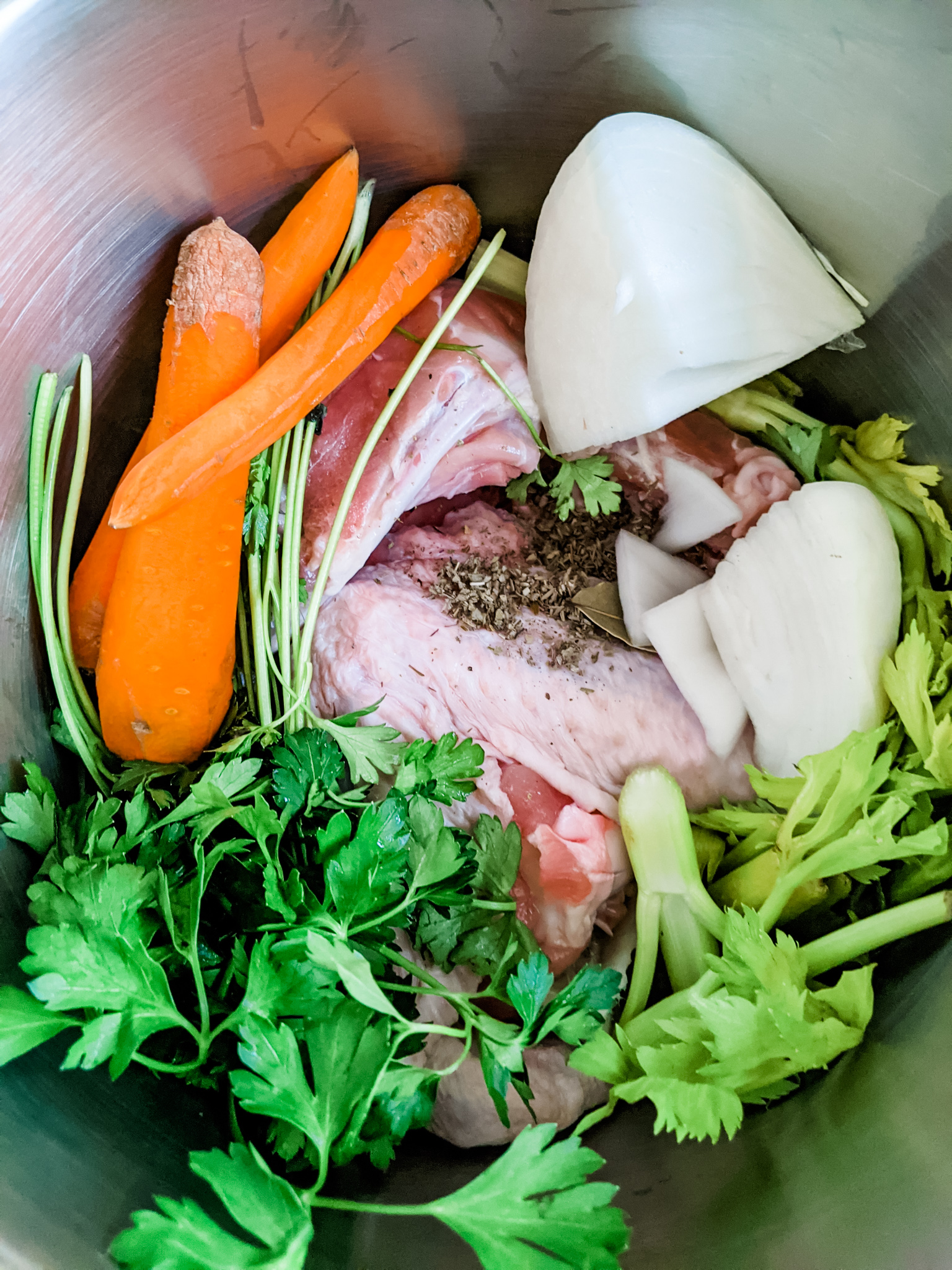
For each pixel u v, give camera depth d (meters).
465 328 0.27
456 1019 0.25
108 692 0.24
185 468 0.22
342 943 0.20
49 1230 0.18
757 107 0.23
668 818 0.25
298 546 0.25
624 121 0.24
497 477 0.28
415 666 0.26
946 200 0.22
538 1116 0.25
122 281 0.23
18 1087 0.19
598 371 0.25
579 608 0.28
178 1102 0.22
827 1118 0.23
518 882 0.26
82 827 0.23
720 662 0.27
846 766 0.23
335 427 0.27
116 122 0.21
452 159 0.25
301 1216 0.17
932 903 0.24
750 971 0.23
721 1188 0.22
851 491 0.25
